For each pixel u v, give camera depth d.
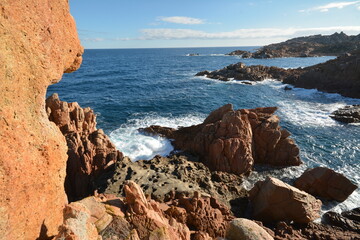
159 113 38.28
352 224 14.81
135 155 23.98
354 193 18.56
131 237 7.09
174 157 20.83
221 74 76.38
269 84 62.94
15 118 5.16
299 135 29.53
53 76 6.52
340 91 48.38
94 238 6.31
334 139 28.22
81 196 18.23
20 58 5.36
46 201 5.92
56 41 6.66
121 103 43.91
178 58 177.62
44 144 5.90
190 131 26.69
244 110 24.64
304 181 18.77
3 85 4.90
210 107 42.16
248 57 158.38
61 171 6.70
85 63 134.00
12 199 4.85
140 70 98.75
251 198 16.88
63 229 5.59
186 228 10.20
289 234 13.56
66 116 20.23
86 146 19.38
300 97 48.53
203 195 14.68
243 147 20.73
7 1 5.12
